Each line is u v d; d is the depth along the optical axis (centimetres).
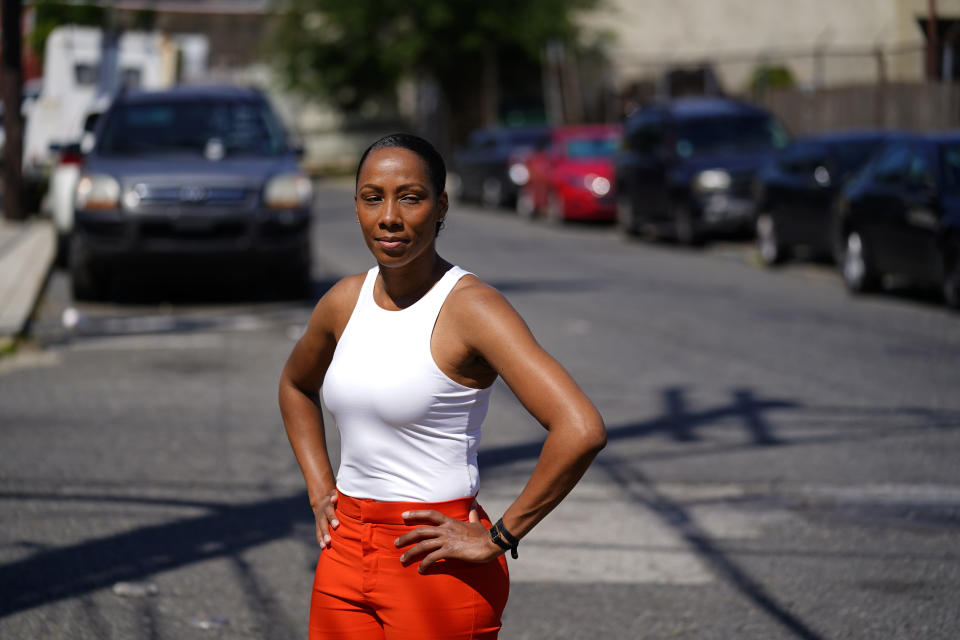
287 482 635
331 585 267
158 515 577
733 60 2978
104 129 1308
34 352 998
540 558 527
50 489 617
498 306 248
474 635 258
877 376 908
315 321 278
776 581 496
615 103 3903
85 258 1210
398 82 4244
